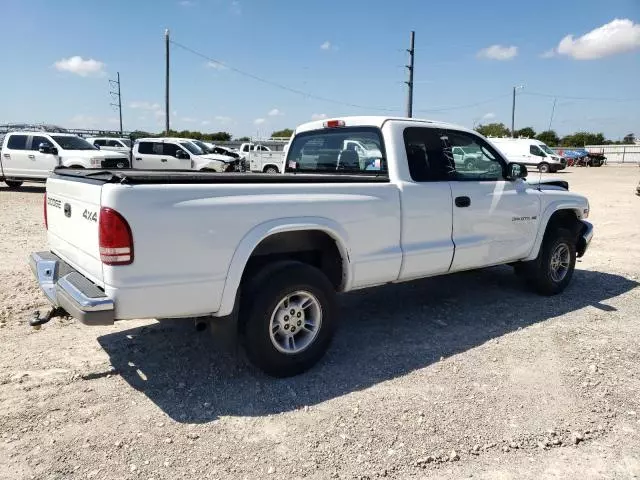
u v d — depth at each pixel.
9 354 4.19
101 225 3.07
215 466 2.80
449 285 6.56
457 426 3.22
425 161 4.75
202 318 3.66
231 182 3.53
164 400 3.51
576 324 5.13
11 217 11.62
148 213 3.13
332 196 3.96
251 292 3.64
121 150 21.84
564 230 6.11
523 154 41.22
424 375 3.94
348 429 3.18
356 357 4.28
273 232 3.61
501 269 7.44
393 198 4.36
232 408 3.42
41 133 17.02
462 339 4.71
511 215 5.43
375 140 4.72
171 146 20.53
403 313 5.45
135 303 3.15
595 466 2.87
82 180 3.62
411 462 2.86
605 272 7.46
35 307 5.30
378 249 4.30
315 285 3.86
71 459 2.84
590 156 56.41
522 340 4.68
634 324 5.14
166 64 35.38
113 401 3.48
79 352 4.27
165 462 2.83
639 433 3.20
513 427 3.22
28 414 3.28
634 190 22.92
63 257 4.00
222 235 3.40
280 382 3.80
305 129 5.72
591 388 3.75
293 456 2.90
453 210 4.84
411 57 33.16
